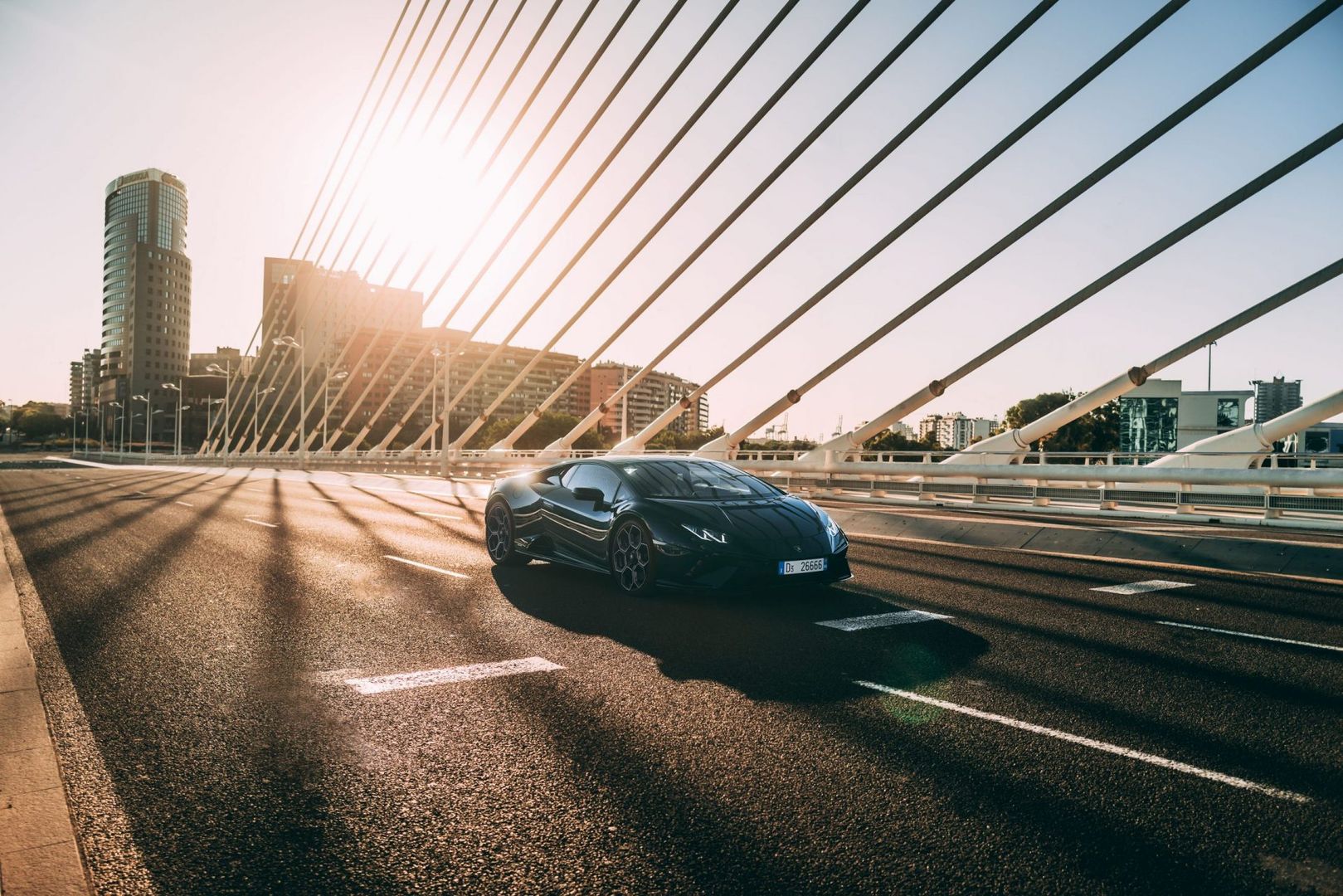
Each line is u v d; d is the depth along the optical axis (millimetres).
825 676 4195
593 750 3209
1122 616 5633
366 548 9438
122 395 164125
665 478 6961
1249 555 8109
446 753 3184
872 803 2738
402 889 2234
